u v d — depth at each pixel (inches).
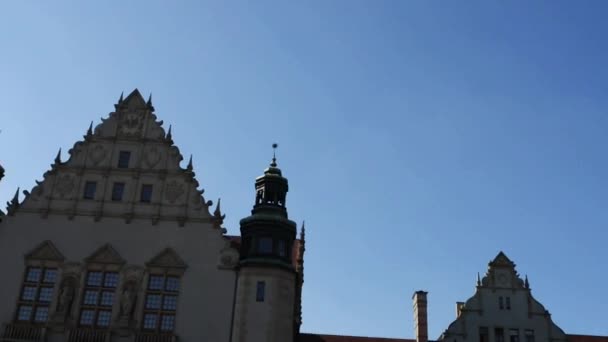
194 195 1833.2
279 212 1843.0
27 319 1692.9
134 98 1975.9
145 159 1882.4
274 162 1963.6
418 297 1961.1
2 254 1761.8
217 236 1782.7
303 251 2091.5
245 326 1657.2
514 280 1916.8
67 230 1791.3
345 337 1984.5
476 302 1887.3
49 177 1862.7
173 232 1785.2
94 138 1911.9
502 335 1846.7
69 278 1733.5
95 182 1857.8
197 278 1729.8
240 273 1732.3
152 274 1742.1
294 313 1830.7
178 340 1654.8
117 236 1781.5
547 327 1852.9
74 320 1683.1
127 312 1683.1
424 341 1878.7
